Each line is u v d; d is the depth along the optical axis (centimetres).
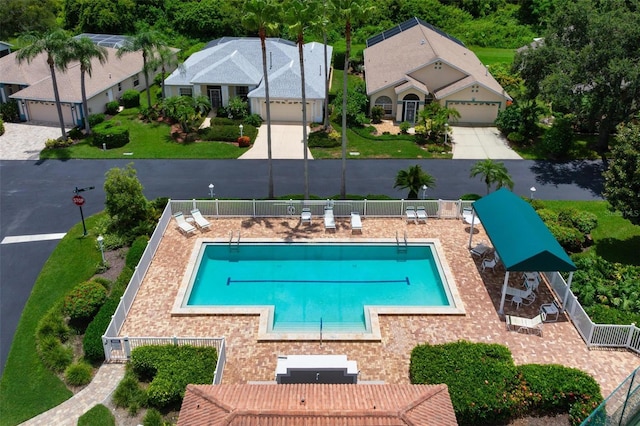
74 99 5019
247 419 1719
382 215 3544
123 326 2614
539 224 2812
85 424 2139
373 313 2681
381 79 5434
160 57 5472
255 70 5644
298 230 3406
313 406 1788
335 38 7931
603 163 4469
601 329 2447
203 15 7919
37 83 5225
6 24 7388
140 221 3438
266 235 3347
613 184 3062
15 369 2452
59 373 2412
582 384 2139
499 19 8962
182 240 3291
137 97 5619
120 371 2392
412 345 2503
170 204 3478
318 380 2116
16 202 3859
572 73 4134
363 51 6669
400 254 3234
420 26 6400
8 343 2617
